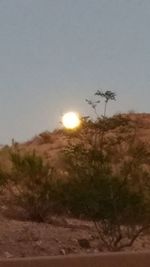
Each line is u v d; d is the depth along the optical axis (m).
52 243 14.99
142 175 14.62
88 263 7.42
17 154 19.86
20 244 14.46
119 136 14.54
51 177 18.55
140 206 14.48
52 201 18.12
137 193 14.46
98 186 14.25
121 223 14.59
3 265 7.02
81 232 16.69
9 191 19.72
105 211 14.28
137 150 14.65
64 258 7.33
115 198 14.29
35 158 19.31
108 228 14.44
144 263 7.67
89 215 14.55
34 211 18.41
